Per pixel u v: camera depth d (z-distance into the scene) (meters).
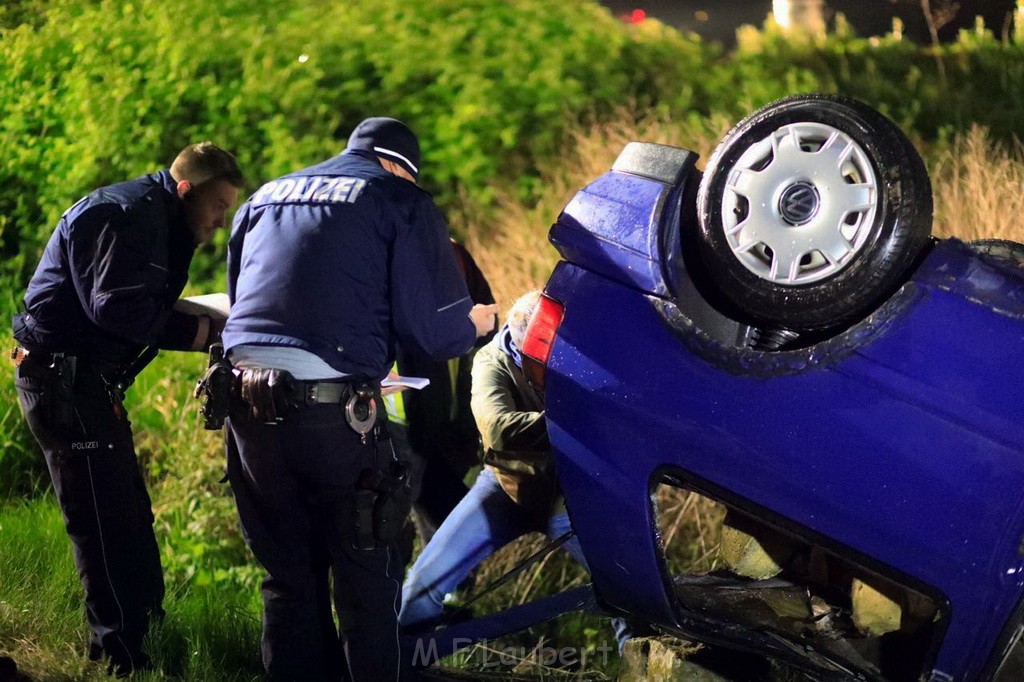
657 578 3.32
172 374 6.58
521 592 4.85
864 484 3.06
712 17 12.05
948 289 3.04
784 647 3.32
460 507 4.04
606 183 3.52
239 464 3.72
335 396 3.50
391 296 3.59
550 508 3.88
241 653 4.33
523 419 3.82
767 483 3.14
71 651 4.20
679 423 3.23
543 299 3.47
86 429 3.96
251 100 8.53
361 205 3.53
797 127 3.08
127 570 4.05
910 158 3.00
